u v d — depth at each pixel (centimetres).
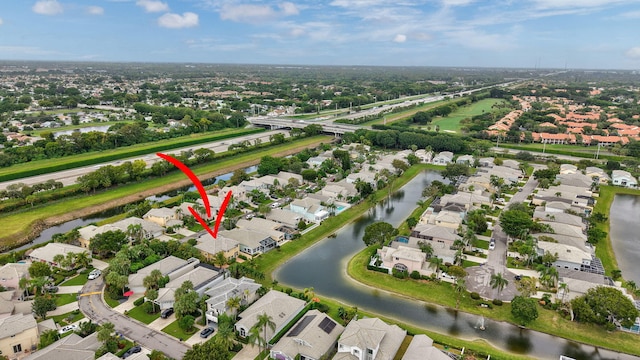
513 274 13500
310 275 13712
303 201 18388
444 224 16562
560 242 14812
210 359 8425
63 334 9962
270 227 16225
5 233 15975
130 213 17450
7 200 18725
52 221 17788
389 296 12456
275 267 14200
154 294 11106
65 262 13025
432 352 9144
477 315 11475
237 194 19612
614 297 10769
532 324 11000
